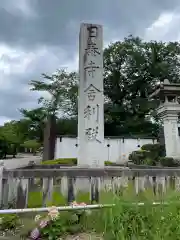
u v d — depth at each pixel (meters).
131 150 22.83
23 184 5.08
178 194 3.85
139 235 3.04
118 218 3.17
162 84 13.95
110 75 31.58
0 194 4.98
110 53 31.27
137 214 3.26
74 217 3.68
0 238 3.54
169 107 13.80
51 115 26.44
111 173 5.39
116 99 31.89
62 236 3.47
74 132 29.08
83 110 9.54
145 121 29.69
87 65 9.76
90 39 9.95
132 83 31.56
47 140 21.38
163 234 2.94
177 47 31.30
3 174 5.20
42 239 3.40
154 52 30.83
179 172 5.63
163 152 16.48
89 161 9.12
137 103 29.75
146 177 5.47
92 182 5.28
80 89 9.77
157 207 3.36
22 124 30.05
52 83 31.39
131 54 30.45
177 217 3.12
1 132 34.38
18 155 40.19
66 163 14.10
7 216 3.97
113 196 3.76
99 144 9.31
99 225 3.54
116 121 30.61
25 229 3.64
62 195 5.14
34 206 4.96
